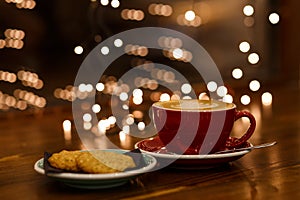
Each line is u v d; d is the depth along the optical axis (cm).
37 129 115
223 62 187
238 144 88
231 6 185
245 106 135
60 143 103
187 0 179
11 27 157
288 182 79
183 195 76
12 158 94
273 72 187
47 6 162
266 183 79
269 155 91
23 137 108
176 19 178
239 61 191
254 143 99
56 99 163
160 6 174
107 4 151
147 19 172
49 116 127
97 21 160
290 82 171
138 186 79
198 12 180
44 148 100
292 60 179
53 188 79
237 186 78
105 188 78
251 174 83
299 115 122
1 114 129
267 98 143
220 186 78
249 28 187
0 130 114
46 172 76
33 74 160
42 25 162
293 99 142
